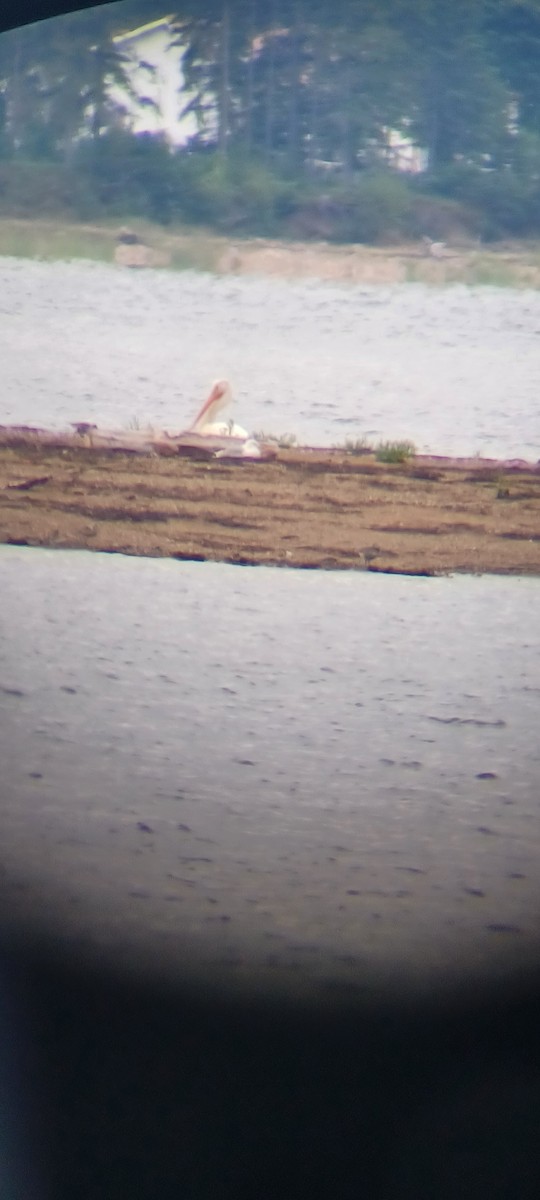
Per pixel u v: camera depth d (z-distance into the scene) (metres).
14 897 85.81
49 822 86.38
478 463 88.69
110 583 88.00
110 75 88.88
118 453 88.62
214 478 88.50
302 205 89.44
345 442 88.69
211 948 85.56
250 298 89.62
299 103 89.00
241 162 89.25
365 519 88.31
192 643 87.69
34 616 87.69
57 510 88.38
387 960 85.56
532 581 88.00
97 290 89.56
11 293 89.50
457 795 86.75
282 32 88.75
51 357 89.00
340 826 86.56
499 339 89.31
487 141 89.00
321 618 87.88
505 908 86.00
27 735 86.94
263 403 89.12
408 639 87.69
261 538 88.19
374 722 87.19
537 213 89.31
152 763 86.88
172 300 89.50
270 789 86.69
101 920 85.75
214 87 88.94
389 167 89.19
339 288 89.62
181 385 89.06
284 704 87.25
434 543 88.25
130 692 87.19
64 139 89.19
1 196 89.38
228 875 86.06
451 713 87.38
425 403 88.88
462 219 89.44
